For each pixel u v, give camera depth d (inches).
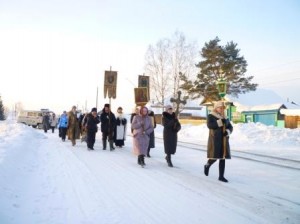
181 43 1753.2
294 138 821.9
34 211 215.5
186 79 1718.8
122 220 202.2
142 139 400.8
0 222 185.0
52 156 472.4
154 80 1743.4
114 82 730.8
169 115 408.5
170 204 238.8
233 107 1582.2
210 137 334.3
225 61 1704.0
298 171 400.8
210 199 254.5
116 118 615.5
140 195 261.7
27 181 296.7
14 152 401.4
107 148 604.4
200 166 418.3
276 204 245.8
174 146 408.8
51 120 1236.5
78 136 646.5
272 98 1868.8
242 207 235.5
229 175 362.0
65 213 213.0
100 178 321.4
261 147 705.6
